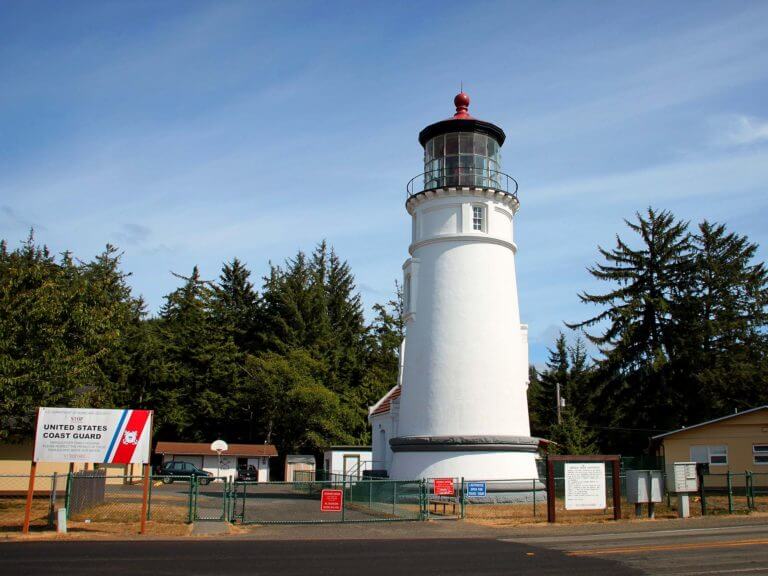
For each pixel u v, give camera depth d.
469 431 25.62
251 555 13.30
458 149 28.22
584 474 21.12
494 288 27.12
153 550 13.91
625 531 17.84
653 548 14.08
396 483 23.23
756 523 19.56
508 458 25.56
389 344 64.62
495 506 24.48
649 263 45.47
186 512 21.94
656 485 21.81
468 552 13.83
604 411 46.75
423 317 27.33
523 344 28.73
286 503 26.98
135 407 52.69
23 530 16.64
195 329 56.00
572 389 58.09
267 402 52.22
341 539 16.33
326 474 39.00
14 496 29.30
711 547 14.14
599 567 11.82
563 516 21.97
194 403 54.44
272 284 64.44
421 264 27.95
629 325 43.84
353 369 61.59
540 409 59.59
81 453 16.89
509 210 28.45
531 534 17.39
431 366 26.58
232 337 58.16
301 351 54.75
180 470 41.78
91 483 22.05
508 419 26.22
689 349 42.34
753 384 41.75
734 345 42.72
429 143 29.09
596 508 21.08
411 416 26.94
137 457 17.17
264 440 54.09
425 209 28.08
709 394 42.03
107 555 13.15
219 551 13.84
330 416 50.22
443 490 22.16
